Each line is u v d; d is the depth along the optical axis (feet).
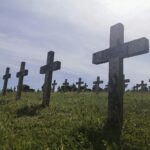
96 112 48.32
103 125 38.50
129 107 56.95
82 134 34.06
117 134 35.47
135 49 38.91
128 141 33.73
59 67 59.26
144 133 37.06
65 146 31.40
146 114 49.52
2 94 94.32
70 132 35.27
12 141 32.94
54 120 42.96
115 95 40.65
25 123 42.11
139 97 80.12
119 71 41.14
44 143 32.35
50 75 60.70
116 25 42.73
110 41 43.32
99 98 76.23
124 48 40.55
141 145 33.01
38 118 45.96
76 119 42.39
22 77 78.33
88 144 31.91
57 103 63.36
